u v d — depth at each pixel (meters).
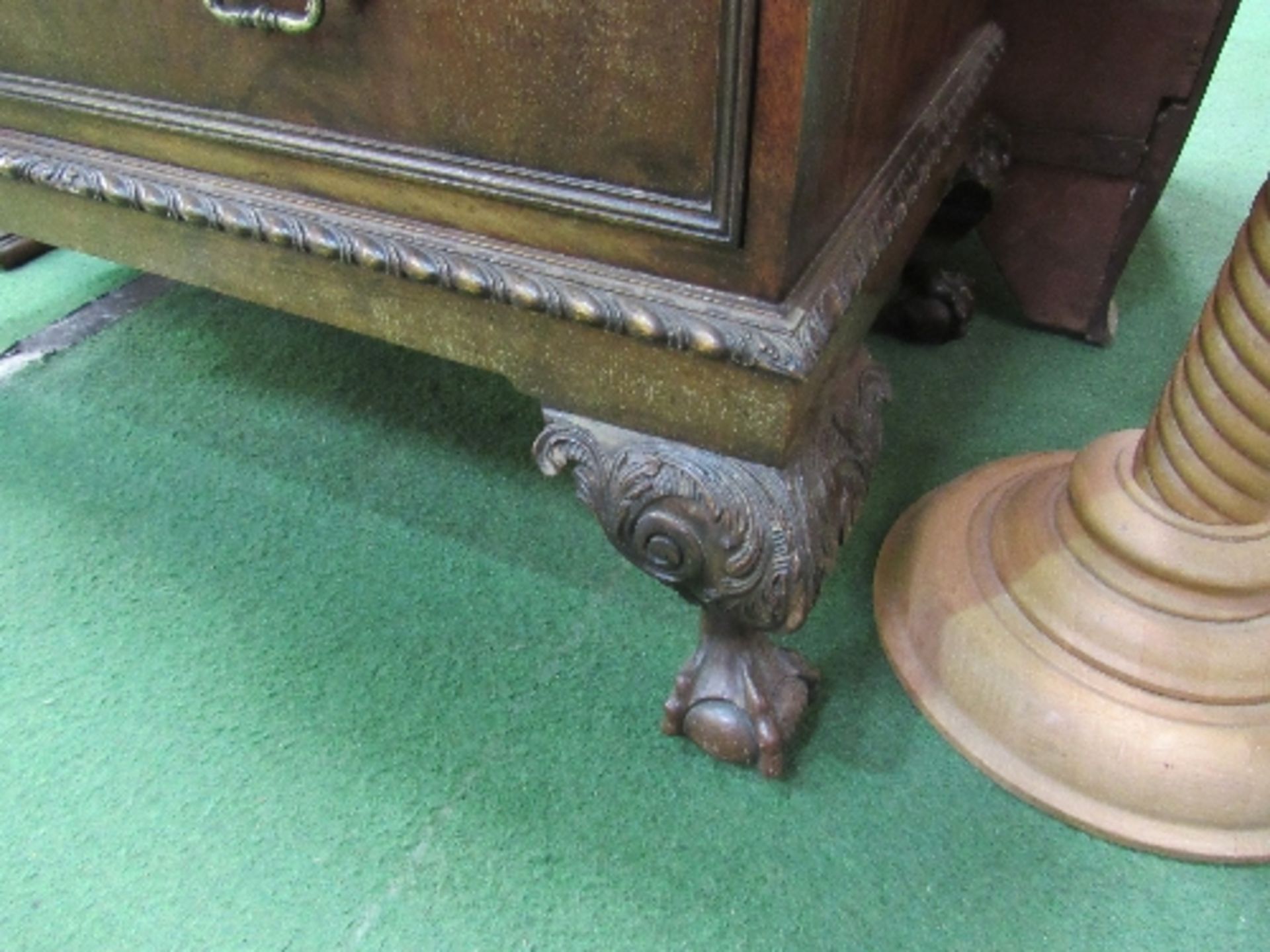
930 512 0.68
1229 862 0.52
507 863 0.52
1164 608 0.55
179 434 0.81
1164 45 0.73
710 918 0.50
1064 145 0.81
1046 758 0.54
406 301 0.48
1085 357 0.89
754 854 0.52
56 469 0.77
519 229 0.43
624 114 0.38
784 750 0.56
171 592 0.67
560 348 0.45
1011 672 0.56
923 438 0.79
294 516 0.73
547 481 0.76
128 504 0.74
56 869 0.52
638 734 0.58
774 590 0.45
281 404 0.84
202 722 0.59
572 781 0.55
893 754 0.57
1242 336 0.48
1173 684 0.54
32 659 0.62
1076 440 0.79
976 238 1.06
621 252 0.42
